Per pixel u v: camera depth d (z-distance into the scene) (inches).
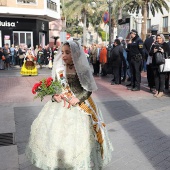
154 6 1470.2
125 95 356.5
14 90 408.2
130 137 194.9
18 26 1063.6
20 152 172.4
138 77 387.2
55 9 1160.8
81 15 1959.9
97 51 601.9
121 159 159.3
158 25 1754.4
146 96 347.9
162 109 275.0
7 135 204.1
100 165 123.8
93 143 121.2
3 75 636.1
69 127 120.6
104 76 588.7
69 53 122.3
